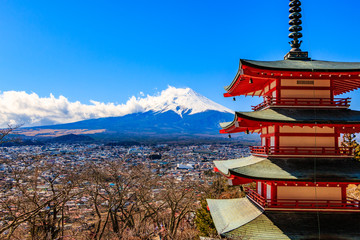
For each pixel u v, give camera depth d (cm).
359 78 1689
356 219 1574
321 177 1506
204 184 4722
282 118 1596
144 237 2617
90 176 3141
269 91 1912
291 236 1476
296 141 1711
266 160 1683
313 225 1541
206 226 2794
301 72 1645
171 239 2555
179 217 3156
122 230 2680
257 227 1547
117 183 3039
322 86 1777
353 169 1583
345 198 1647
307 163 1644
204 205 2988
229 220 1786
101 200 3641
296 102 1744
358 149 3500
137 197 3444
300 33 2073
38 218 2130
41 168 2723
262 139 2050
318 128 1711
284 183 1545
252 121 1583
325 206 1612
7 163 2355
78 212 3603
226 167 2055
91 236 2602
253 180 1562
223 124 2309
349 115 1670
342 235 1475
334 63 1873
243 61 1580
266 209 1631
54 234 2105
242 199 2148
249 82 1812
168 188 3528
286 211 1625
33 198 2125
